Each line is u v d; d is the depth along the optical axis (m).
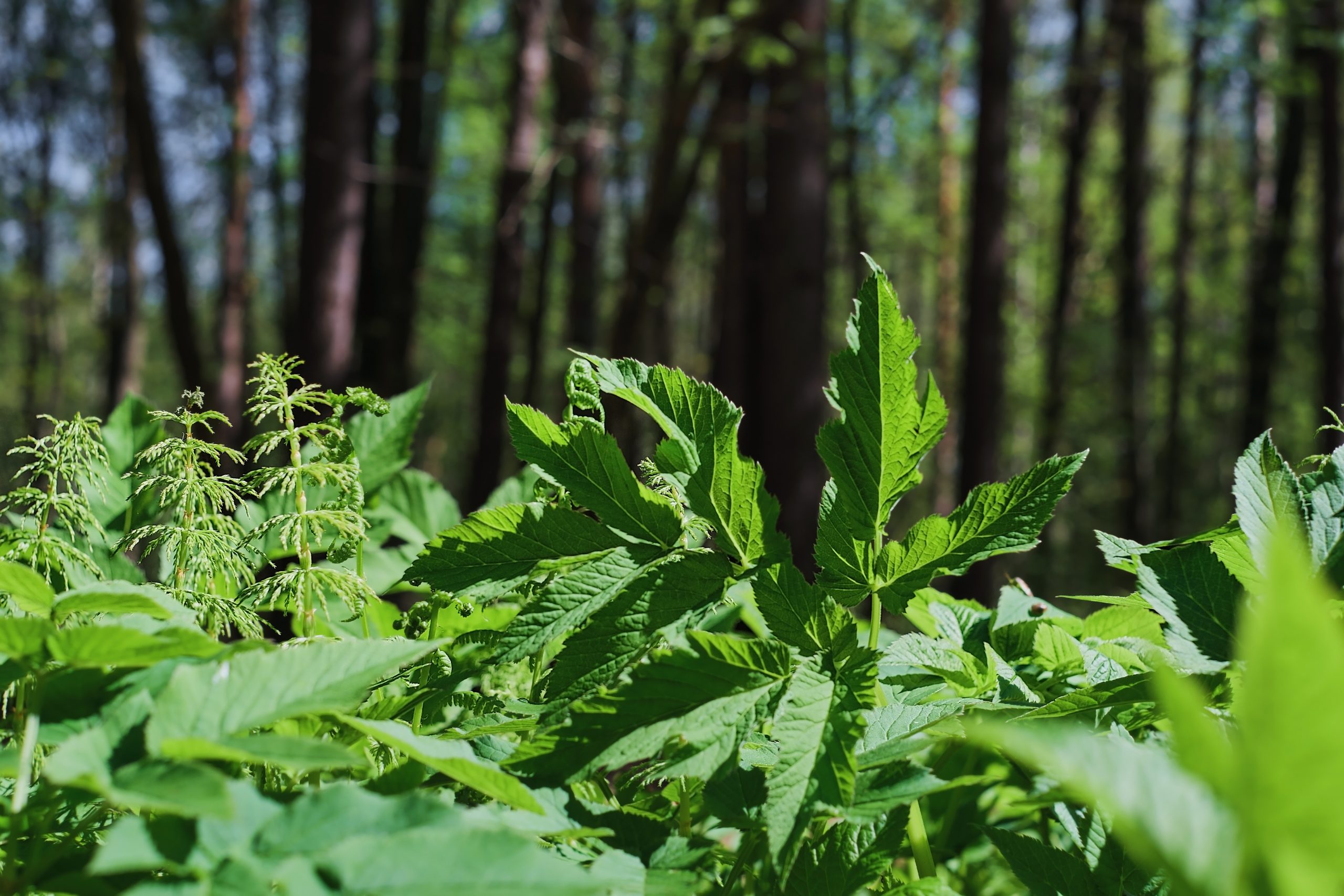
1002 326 3.76
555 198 6.00
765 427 2.44
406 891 0.48
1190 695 0.37
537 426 0.59
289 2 6.83
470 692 0.62
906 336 0.58
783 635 0.57
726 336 4.01
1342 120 4.89
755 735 0.60
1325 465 0.58
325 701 0.51
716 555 0.58
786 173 2.51
